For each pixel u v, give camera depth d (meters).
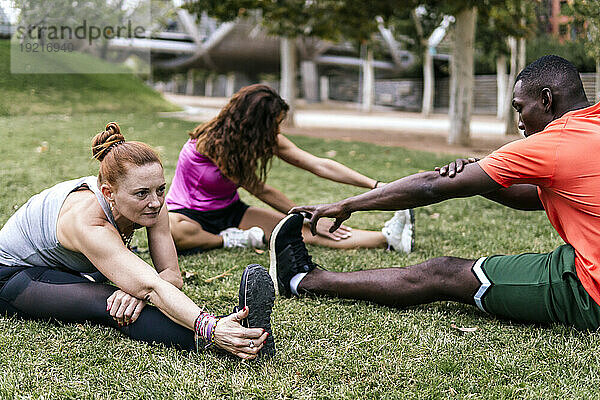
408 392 2.00
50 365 2.17
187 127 11.33
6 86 11.55
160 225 2.54
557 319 2.39
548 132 2.28
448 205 5.12
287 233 2.82
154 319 2.30
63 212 2.42
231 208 3.77
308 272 2.84
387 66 30.36
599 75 6.42
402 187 2.43
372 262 3.46
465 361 2.21
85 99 13.23
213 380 2.07
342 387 2.03
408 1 10.85
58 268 2.54
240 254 3.59
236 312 2.21
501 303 2.44
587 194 2.24
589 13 6.55
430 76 24.72
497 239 3.99
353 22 11.77
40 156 7.02
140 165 2.25
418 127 16.67
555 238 4.02
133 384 2.04
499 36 16.89
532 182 2.32
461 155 8.88
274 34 12.77
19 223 2.53
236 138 3.45
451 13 10.58
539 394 1.98
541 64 2.41
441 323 2.56
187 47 28.17
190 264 3.38
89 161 6.75
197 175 3.58
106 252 2.28
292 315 2.61
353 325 2.52
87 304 2.38
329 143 10.29
